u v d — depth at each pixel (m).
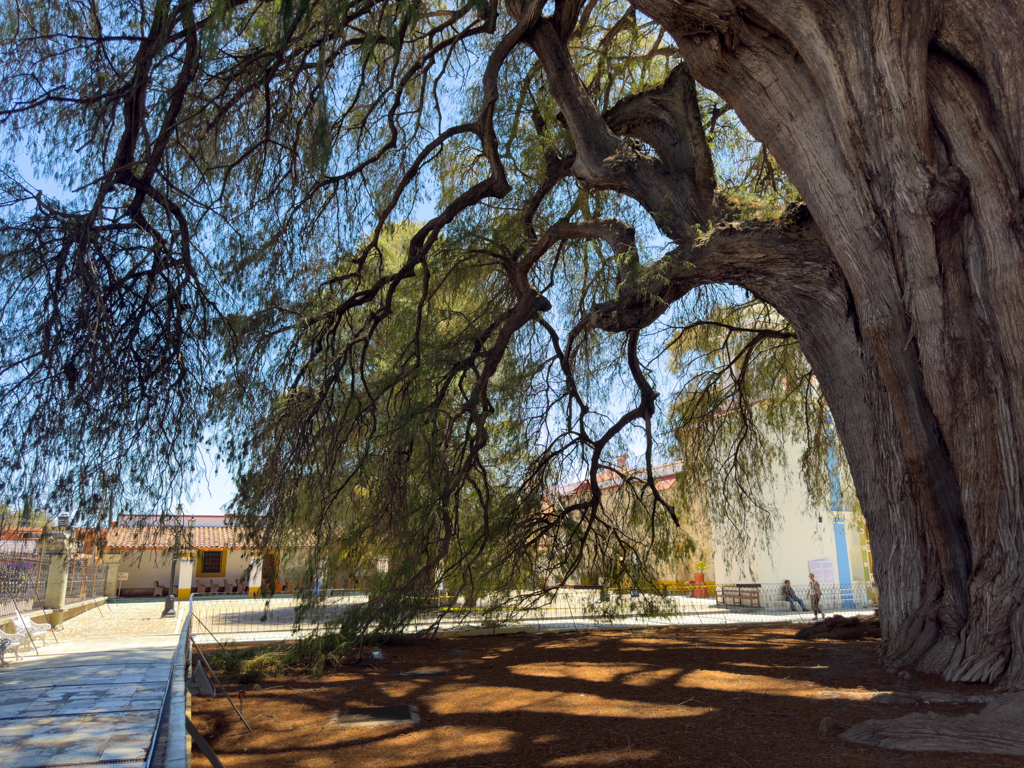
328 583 9.77
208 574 35.66
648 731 5.11
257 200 8.34
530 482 12.07
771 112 7.34
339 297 10.50
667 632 13.36
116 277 6.94
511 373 11.91
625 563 13.23
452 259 11.05
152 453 6.59
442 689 7.33
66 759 3.29
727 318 14.02
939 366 6.29
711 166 9.39
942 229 6.28
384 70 9.36
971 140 6.09
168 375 6.81
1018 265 5.77
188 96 8.20
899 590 7.15
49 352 6.06
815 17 6.46
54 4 7.35
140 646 12.87
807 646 9.45
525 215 11.12
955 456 6.32
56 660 10.09
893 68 6.11
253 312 8.34
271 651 9.81
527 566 12.55
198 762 4.87
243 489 8.30
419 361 10.19
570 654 9.77
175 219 7.80
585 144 9.68
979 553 6.17
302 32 7.79
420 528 9.38
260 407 8.41
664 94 9.90
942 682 6.07
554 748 4.83
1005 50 5.82
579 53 12.27
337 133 9.16
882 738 4.48
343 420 9.46
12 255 6.26
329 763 4.80
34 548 16.67
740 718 5.33
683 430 14.20
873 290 6.69
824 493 15.16
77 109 7.25
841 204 6.82
